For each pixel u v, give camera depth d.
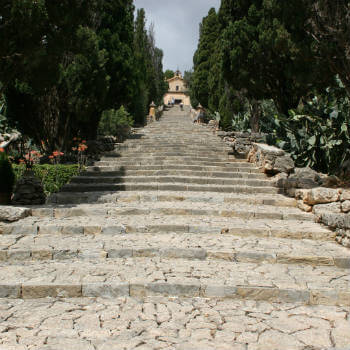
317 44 7.56
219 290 3.79
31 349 2.77
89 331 3.06
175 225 5.84
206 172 9.97
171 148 12.57
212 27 29.84
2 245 4.89
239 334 3.05
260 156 10.34
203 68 29.78
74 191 8.61
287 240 5.52
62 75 9.98
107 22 13.12
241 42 10.90
